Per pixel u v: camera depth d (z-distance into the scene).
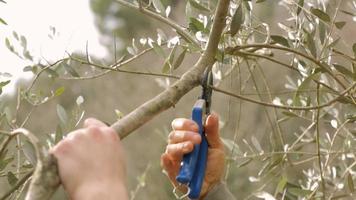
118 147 1.63
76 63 2.91
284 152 2.80
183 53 2.36
